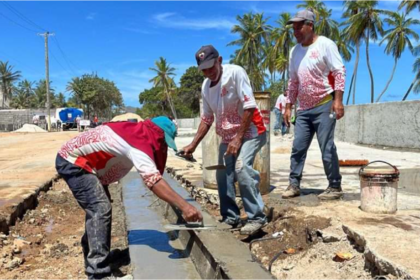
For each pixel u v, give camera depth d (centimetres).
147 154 340
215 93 418
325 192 511
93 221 346
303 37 487
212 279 357
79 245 475
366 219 401
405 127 1327
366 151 1282
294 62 508
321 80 481
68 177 347
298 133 515
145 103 9688
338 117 470
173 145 351
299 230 419
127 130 346
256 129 411
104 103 8106
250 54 5481
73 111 5366
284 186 632
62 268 404
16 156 1455
